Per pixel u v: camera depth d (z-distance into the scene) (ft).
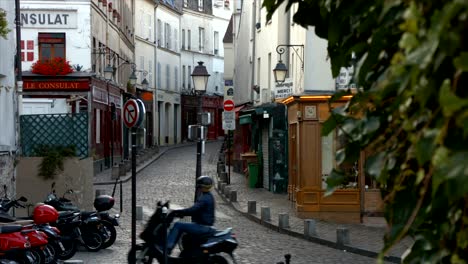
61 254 55.98
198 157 90.94
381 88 10.88
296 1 15.62
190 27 263.08
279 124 109.09
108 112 156.56
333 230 72.43
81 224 59.16
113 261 54.95
